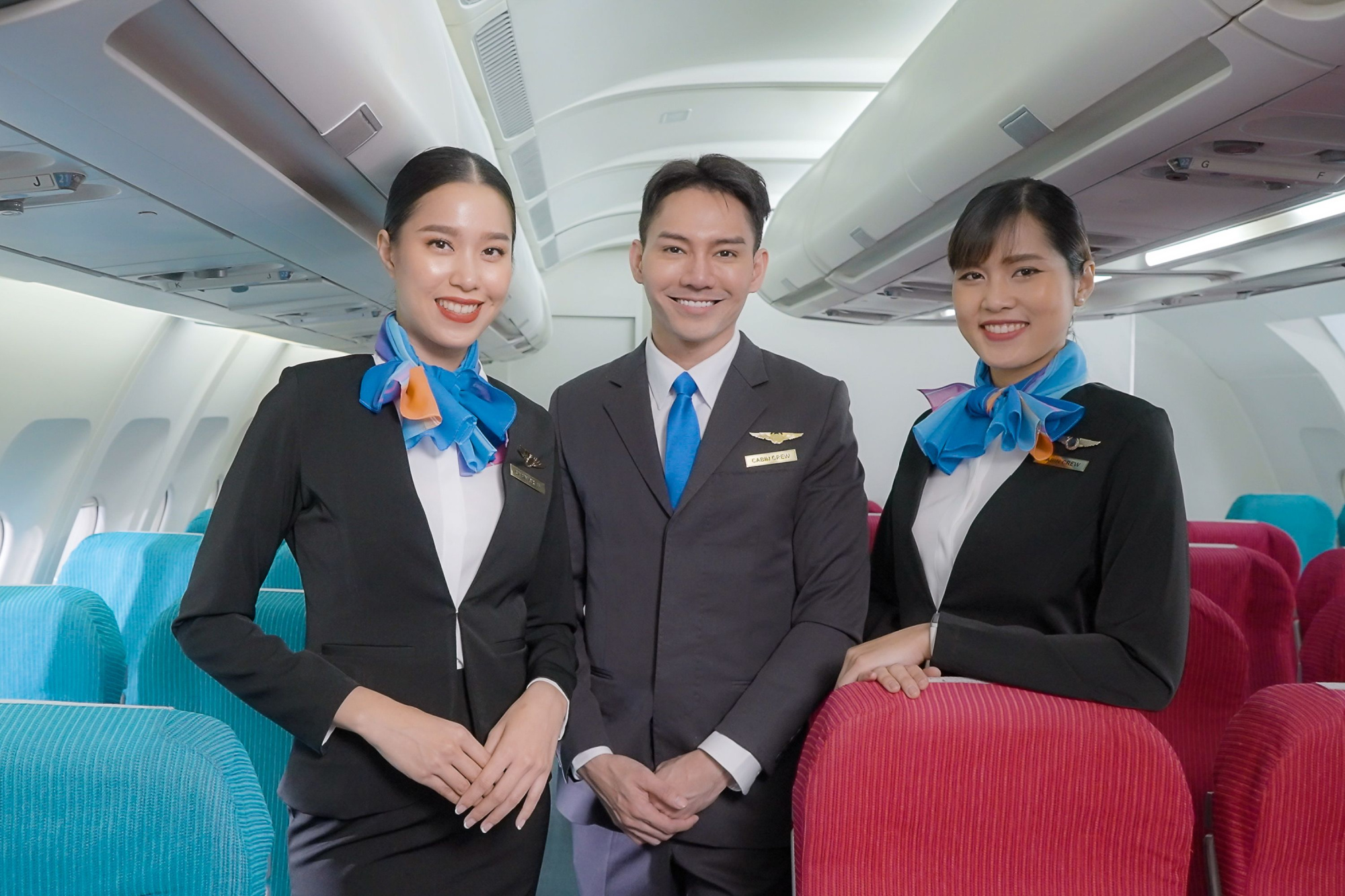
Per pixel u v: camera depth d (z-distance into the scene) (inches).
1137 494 48.2
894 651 47.7
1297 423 253.6
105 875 33.0
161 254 85.2
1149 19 66.0
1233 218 106.7
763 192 58.6
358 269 95.8
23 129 50.6
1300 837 37.6
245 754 35.2
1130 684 44.7
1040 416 51.5
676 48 151.0
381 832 45.5
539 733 46.1
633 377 63.2
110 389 129.9
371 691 43.6
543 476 52.2
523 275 160.9
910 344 316.8
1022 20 84.7
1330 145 79.6
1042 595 52.6
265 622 61.6
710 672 58.7
